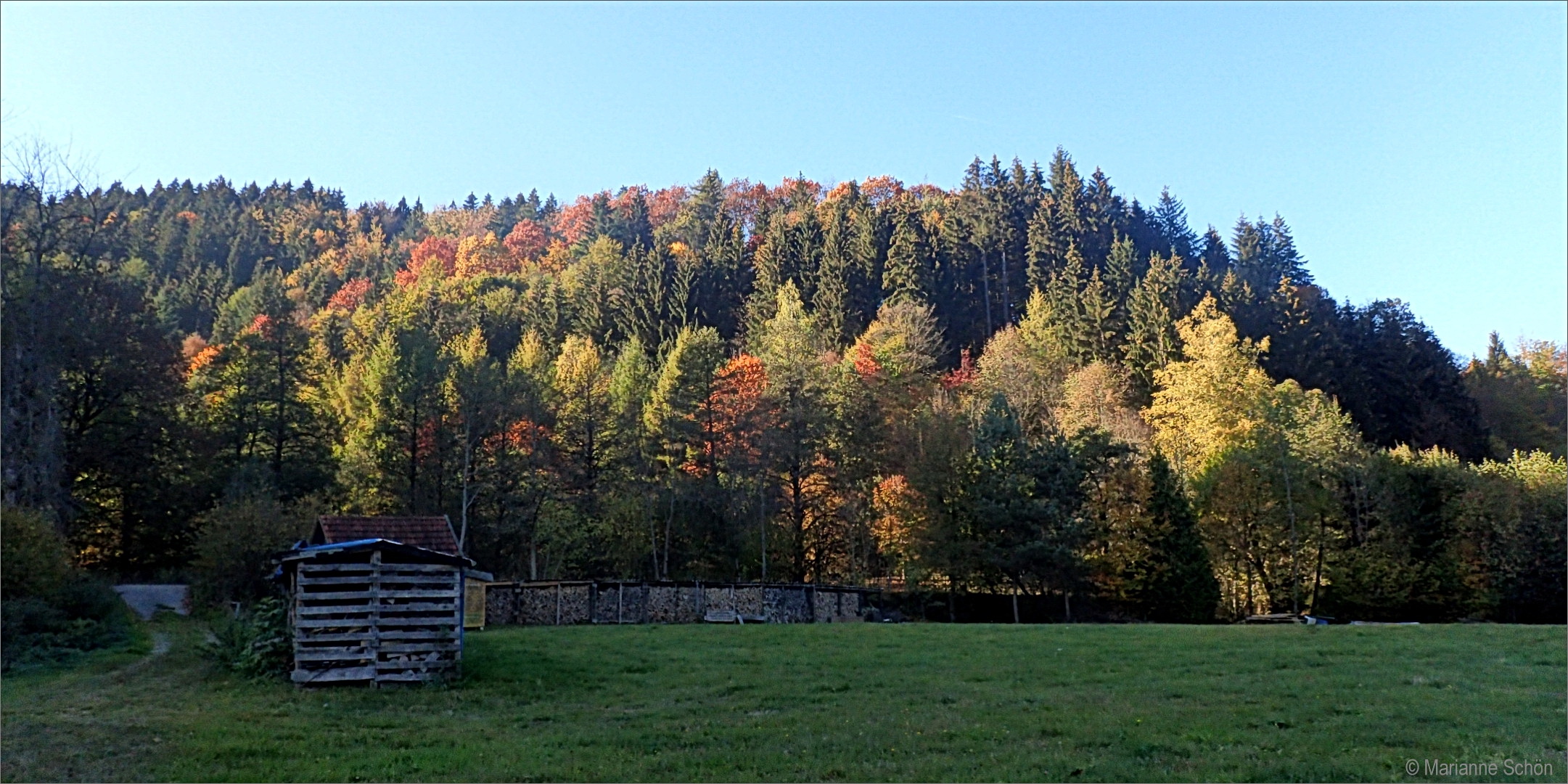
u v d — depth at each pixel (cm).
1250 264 10525
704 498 5462
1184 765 1214
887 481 5678
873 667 2106
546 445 5566
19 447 3459
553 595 3881
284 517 3541
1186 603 4628
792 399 5925
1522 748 1269
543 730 1475
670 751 1319
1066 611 4822
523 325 9381
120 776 1188
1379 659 2100
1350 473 5206
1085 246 10075
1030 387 7062
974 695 1744
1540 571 4628
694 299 9625
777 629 3047
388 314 8850
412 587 1925
